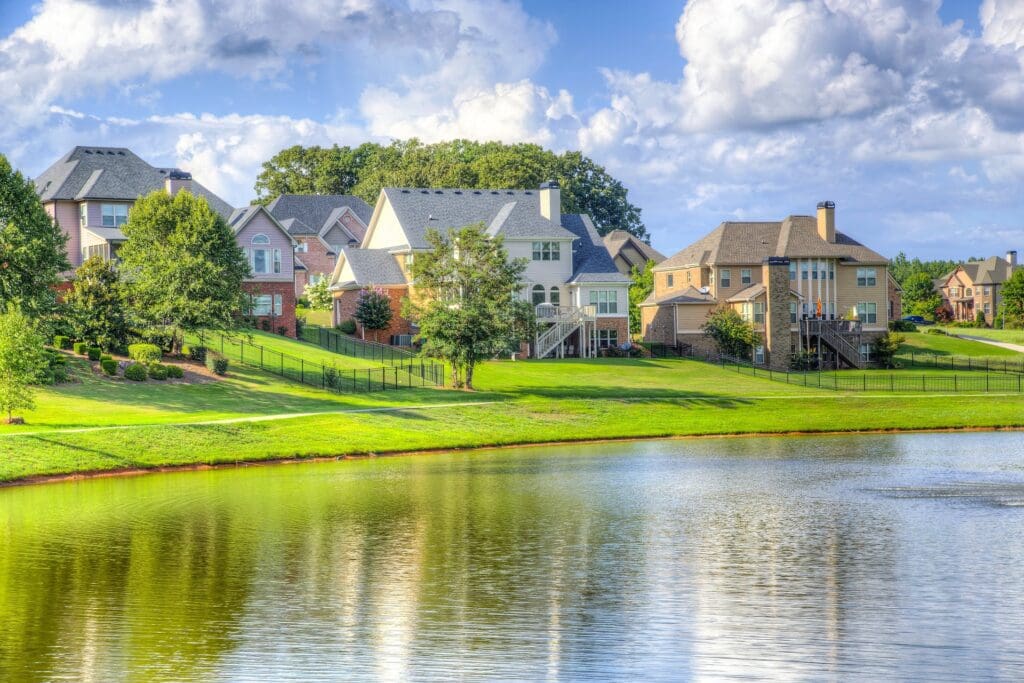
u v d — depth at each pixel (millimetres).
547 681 23750
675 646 25938
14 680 23781
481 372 84312
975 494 46562
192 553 35250
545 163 165250
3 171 66812
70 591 30641
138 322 74875
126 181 93938
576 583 31547
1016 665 24578
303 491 47688
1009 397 81688
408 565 33656
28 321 62000
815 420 74375
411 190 102438
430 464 56938
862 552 35312
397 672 24250
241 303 79562
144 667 24547
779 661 24906
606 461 58062
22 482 49312
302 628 27406
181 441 56656
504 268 79625
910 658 25031
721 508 43438
